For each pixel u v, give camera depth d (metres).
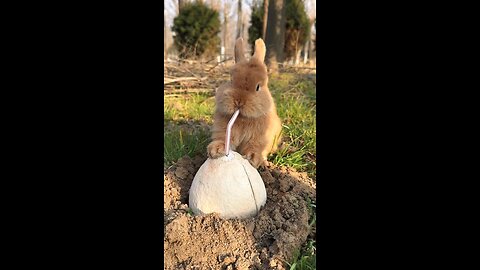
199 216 0.48
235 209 0.49
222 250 0.46
